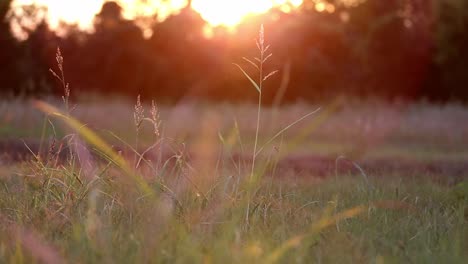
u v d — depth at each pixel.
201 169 6.71
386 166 11.95
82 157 6.23
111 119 17.44
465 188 7.19
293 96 38.62
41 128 16.06
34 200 5.62
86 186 5.65
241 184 6.05
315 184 8.04
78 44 40.56
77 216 5.15
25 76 29.67
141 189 5.71
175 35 40.25
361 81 40.28
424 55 41.59
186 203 5.52
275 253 4.03
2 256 4.02
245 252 4.07
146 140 15.56
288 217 5.57
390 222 5.62
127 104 21.05
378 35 41.38
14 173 6.97
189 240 4.31
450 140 18.09
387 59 41.47
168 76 40.19
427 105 23.08
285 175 9.04
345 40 40.28
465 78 40.12
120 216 5.28
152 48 40.97
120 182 6.16
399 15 41.25
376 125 18.34
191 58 40.09
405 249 4.69
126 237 4.60
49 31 31.58
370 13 41.72
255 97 38.06
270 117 19.20
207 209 5.32
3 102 17.84
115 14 41.38
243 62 38.41
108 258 3.95
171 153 9.35
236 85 38.62
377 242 4.86
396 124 18.98
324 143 17.62
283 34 38.78
